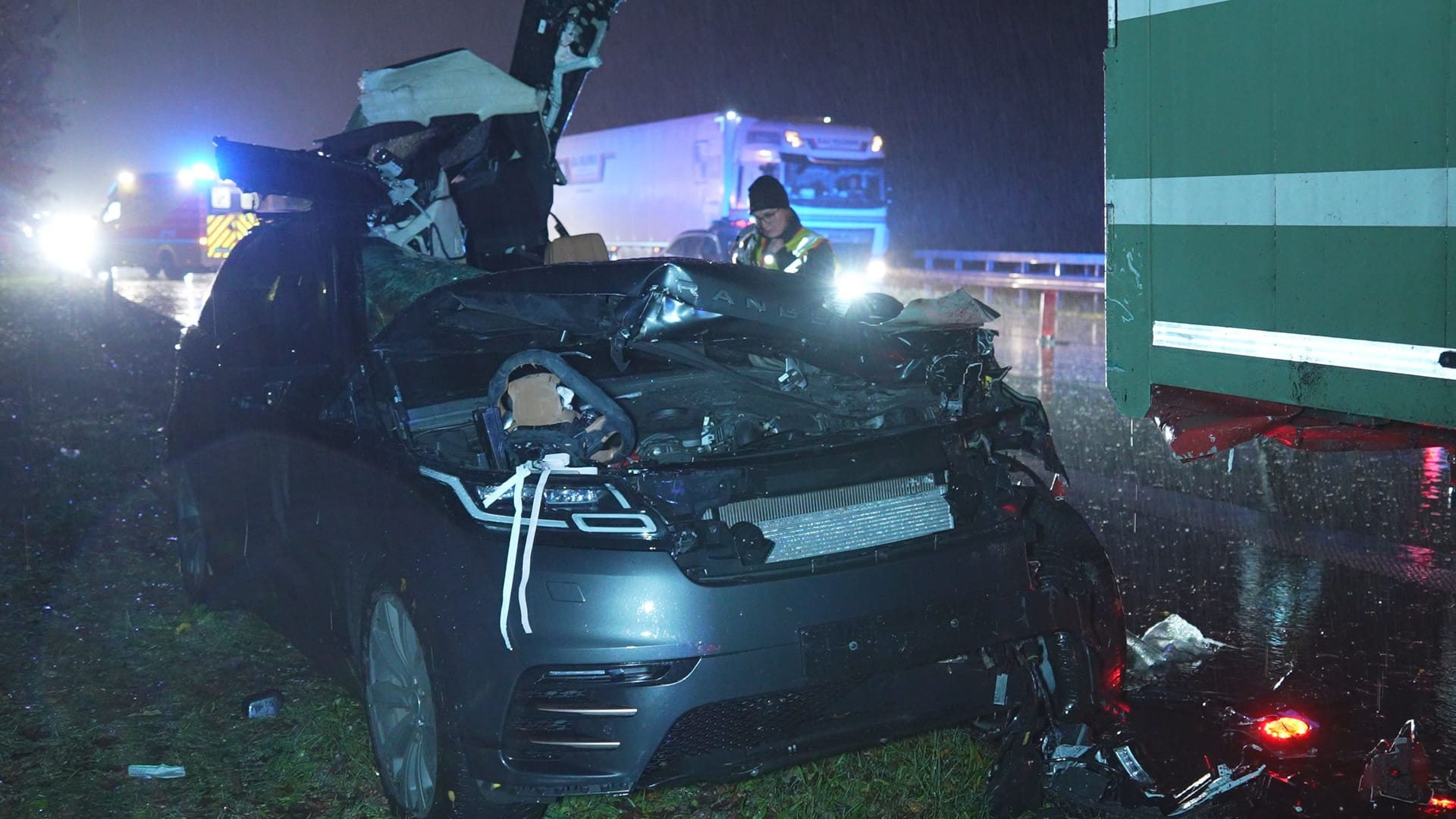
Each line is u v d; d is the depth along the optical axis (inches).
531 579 131.6
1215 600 230.8
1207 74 151.6
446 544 139.3
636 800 154.5
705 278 148.6
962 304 153.1
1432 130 128.6
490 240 271.9
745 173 1033.5
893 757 160.4
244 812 153.9
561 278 161.8
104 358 581.6
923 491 145.3
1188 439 160.6
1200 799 137.0
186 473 229.5
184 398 232.1
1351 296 137.9
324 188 203.8
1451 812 133.6
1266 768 141.6
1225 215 151.3
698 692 129.3
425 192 235.6
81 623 222.5
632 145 1203.2
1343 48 136.2
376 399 162.1
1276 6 142.8
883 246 1059.9
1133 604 229.6
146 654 207.2
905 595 137.4
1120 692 159.2
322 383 177.5
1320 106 139.2
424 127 238.2
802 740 136.7
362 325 175.6
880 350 156.9
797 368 169.2
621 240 1247.5
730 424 157.3
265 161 198.5
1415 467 337.1
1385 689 186.2
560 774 131.3
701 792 155.8
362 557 155.3
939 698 142.3
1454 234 127.6
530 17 272.5
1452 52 126.1
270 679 196.1
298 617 186.2
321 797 158.4
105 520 291.4
